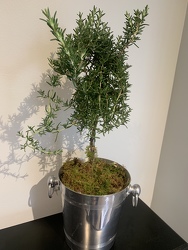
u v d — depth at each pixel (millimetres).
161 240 680
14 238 669
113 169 634
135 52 729
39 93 604
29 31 557
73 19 595
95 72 459
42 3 550
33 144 537
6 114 598
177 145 872
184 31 785
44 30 571
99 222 565
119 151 844
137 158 908
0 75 560
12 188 684
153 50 761
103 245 617
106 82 476
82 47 429
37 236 680
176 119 862
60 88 636
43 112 640
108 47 468
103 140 792
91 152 612
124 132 823
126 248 646
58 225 726
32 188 717
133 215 781
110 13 639
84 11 604
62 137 700
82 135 727
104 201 531
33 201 736
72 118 548
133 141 861
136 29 466
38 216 767
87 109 468
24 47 564
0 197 676
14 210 715
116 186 572
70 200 550
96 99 457
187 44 778
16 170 668
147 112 846
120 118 516
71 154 736
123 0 646
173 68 835
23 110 613
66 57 415
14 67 568
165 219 981
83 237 596
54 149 699
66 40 409
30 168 689
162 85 836
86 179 576
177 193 897
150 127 881
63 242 661
